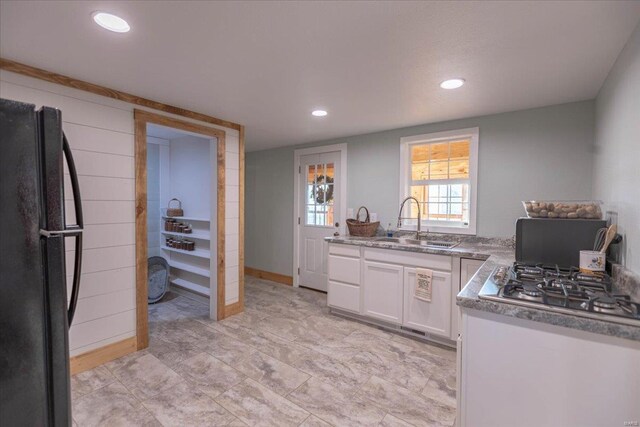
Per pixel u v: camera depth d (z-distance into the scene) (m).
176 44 1.75
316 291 4.47
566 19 1.50
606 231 1.77
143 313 2.66
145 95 2.58
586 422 1.12
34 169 0.92
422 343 2.81
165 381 2.20
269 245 5.09
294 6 1.41
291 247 4.79
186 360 2.49
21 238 0.90
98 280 2.40
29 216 0.92
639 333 1.03
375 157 3.87
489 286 1.47
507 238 2.98
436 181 3.49
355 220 3.87
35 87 2.08
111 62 1.98
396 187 3.70
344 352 2.63
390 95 2.55
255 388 2.12
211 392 2.08
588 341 1.11
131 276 2.59
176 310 3.66
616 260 1.76
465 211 3.34
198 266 4.10
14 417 0.90
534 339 1.20
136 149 2.59
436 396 2.05
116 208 2.49
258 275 5.25
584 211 1.96
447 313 2.71
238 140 3.49
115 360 2.47
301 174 4.66
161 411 1.89
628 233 1.59
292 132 3.87
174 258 4.47
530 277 1.65
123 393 2.06
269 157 5.04
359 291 3.27
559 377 1.16
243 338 2.90
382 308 3.10
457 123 3.26
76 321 2.29
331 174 4.32
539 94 2.50
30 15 1.47
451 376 2.28
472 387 1.32
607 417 1.09
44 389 0.95
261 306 3.80
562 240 1.95
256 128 3.68
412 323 2.91
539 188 2.85
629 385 1.06
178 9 1.43
